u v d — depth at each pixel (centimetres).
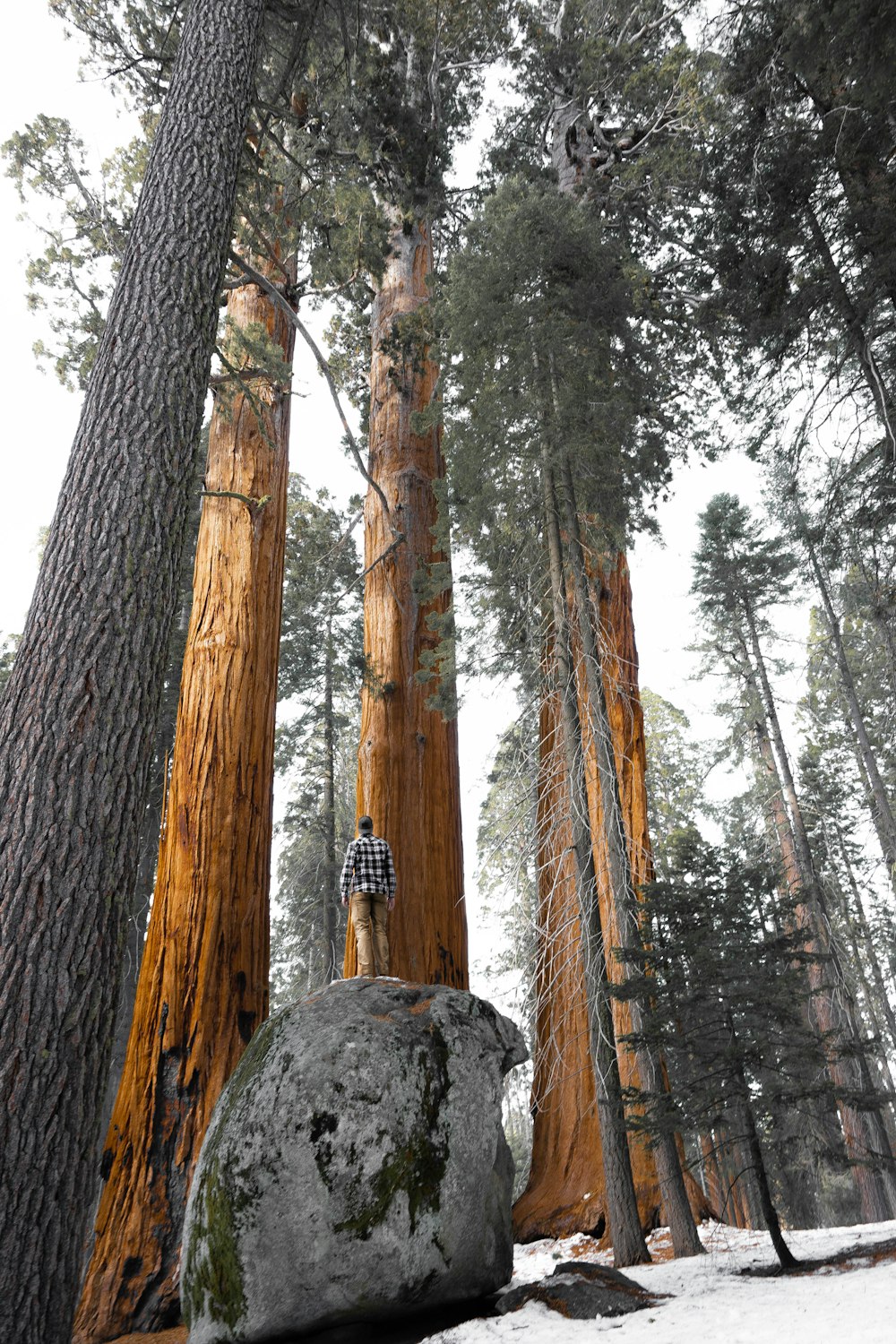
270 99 1157
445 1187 617
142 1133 970
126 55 1119
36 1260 346
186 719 1238
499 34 1784
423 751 1522
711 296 1575
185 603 2184
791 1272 675
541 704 1126
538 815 1182
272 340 1531
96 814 422
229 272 984
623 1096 800
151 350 550
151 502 507
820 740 2928
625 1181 802
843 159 1203
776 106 1277
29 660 450
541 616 1082
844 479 1388
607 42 1725
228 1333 563
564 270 1151
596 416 1070
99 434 517
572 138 1862
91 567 473
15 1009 373
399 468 1716
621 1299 552
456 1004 710
